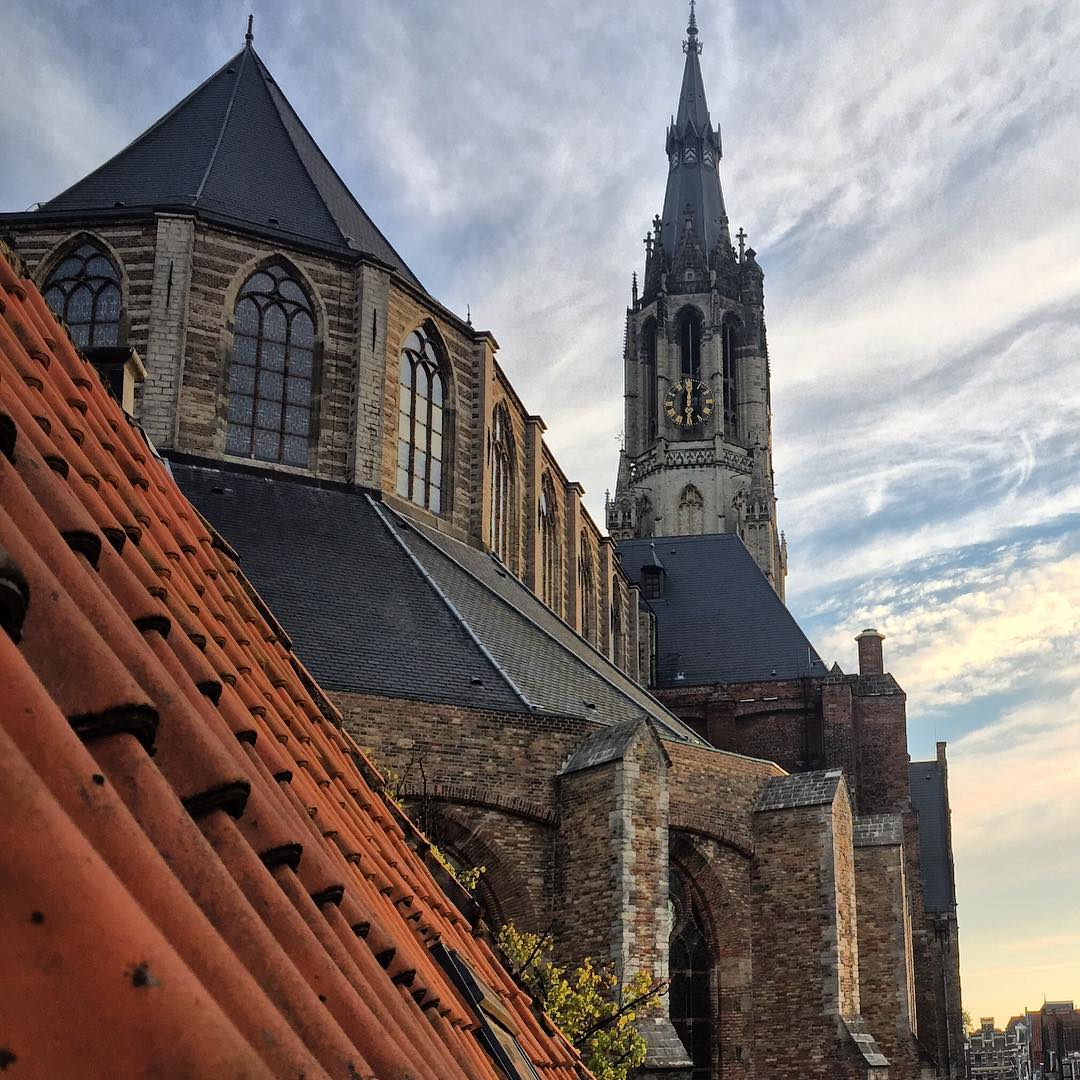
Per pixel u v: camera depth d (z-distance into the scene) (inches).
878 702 3127.5
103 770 163.2
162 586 346.3
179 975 119.2
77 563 202.5
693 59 6141.7
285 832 237.0
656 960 1378.0
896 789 3075.8
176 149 2071.9
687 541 3690.9
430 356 2026.3
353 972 234.8
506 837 1418.6
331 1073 166.4
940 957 3814.0
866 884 2249.0
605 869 1385.3
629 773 1401.3
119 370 995.9
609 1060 1199.6
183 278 1811.0
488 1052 435.5
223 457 1785.2
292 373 1871.3
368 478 1849.2
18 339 418.3
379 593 1599.4
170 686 205.5
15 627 144.5
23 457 221.1
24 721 136.5
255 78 2273.6
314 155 2265.0
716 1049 1699.1
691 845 1713.8
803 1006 1699.1
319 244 1913.1
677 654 3400.6
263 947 173.5
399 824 697.0
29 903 114.2
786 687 3149.6
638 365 5575.8
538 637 1772.9
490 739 1428.4
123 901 120.3
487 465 2074.3
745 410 5492.1
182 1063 113.2
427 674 1456.7
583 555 2886.3
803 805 1763.0
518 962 1218.0
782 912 1744.6
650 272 5634.8
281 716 474.6
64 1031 110.8
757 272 5693.9
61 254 1836.9
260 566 1567.4
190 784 198.2
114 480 403.2
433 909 555.5
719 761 1772.9
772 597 3476.9
